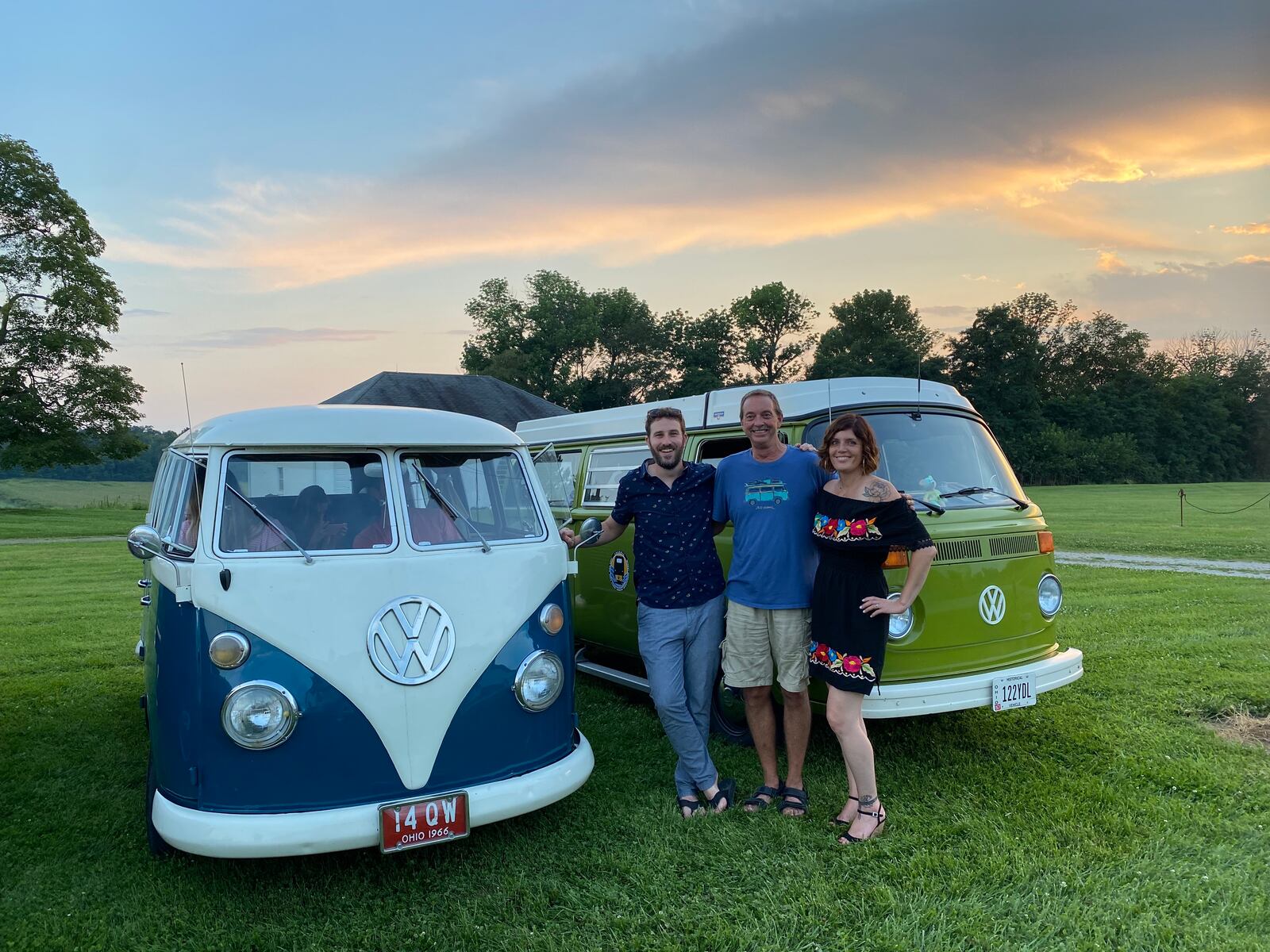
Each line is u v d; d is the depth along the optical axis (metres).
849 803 3.99
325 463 3.72
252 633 3.28
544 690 3.77
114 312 39.03
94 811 4.37
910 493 4.83
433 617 3.54
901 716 4.28
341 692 3.33
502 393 28.20
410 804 3.31
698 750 4.18
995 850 3.68
